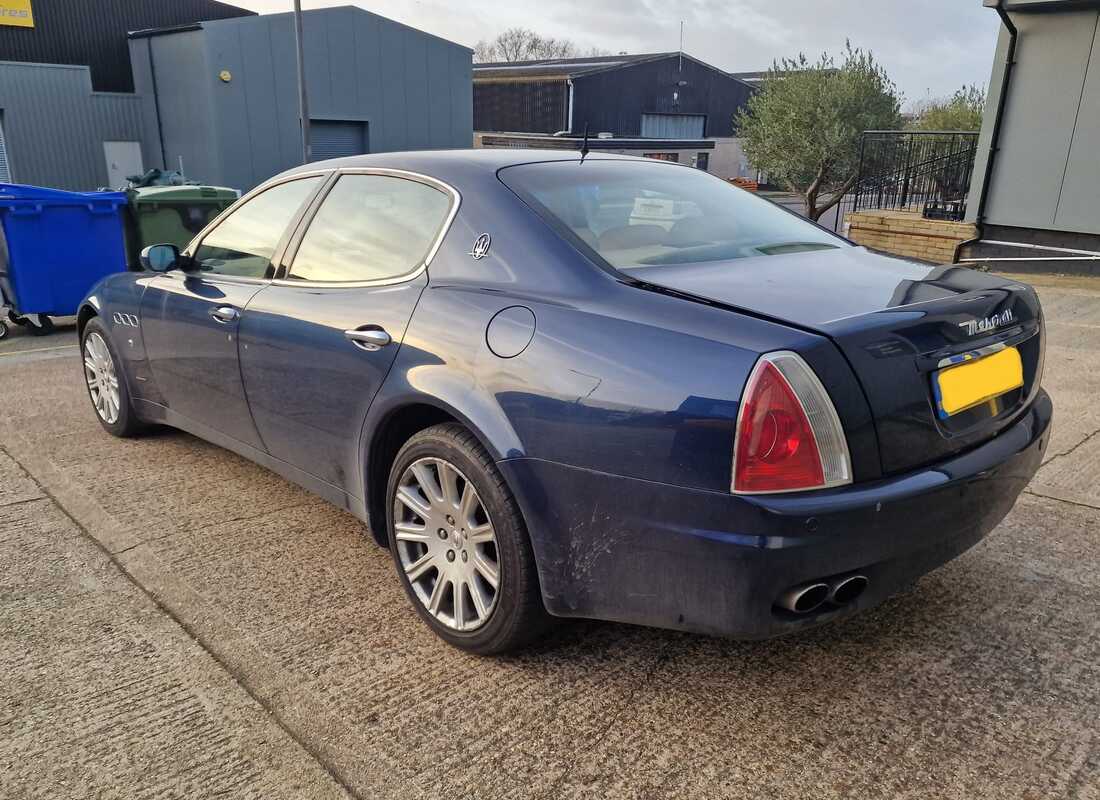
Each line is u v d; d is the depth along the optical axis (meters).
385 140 27.14
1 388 5.65
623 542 2.09
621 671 2.42
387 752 2.08
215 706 2.26
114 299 4.18
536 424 2.19
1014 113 10.57
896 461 2.00
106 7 29.64
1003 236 11.05
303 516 3.51
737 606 1.95
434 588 2.58
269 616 2.73
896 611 2.73
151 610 2.76
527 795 1.94
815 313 2.04
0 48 27.88
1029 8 10.00
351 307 2.80
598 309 2.20
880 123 22.42
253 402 3.29
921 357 2.06
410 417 2.69
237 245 3.51
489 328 2.36
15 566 3.06
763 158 23.72
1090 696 2.28
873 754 2.07
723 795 1.93
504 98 50.84
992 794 1.93
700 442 1.92
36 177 25.23
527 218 2.52
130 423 4.34
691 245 2.60
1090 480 3.80
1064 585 2.88
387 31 26.31
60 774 2.00
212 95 22.95
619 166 3.06
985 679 2.36
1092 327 7.11
